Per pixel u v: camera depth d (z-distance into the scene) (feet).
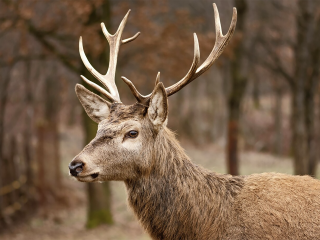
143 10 75.97
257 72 126.72
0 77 89.45
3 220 73.82
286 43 84.28
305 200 26.16
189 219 27.30
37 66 106.42
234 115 80.43
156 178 27.81
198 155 156.04
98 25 67.77
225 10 93.81
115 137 26.91
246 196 27.35
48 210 82.53
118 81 79.25
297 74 75.82
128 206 28.76
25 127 98.37
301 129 75.72
